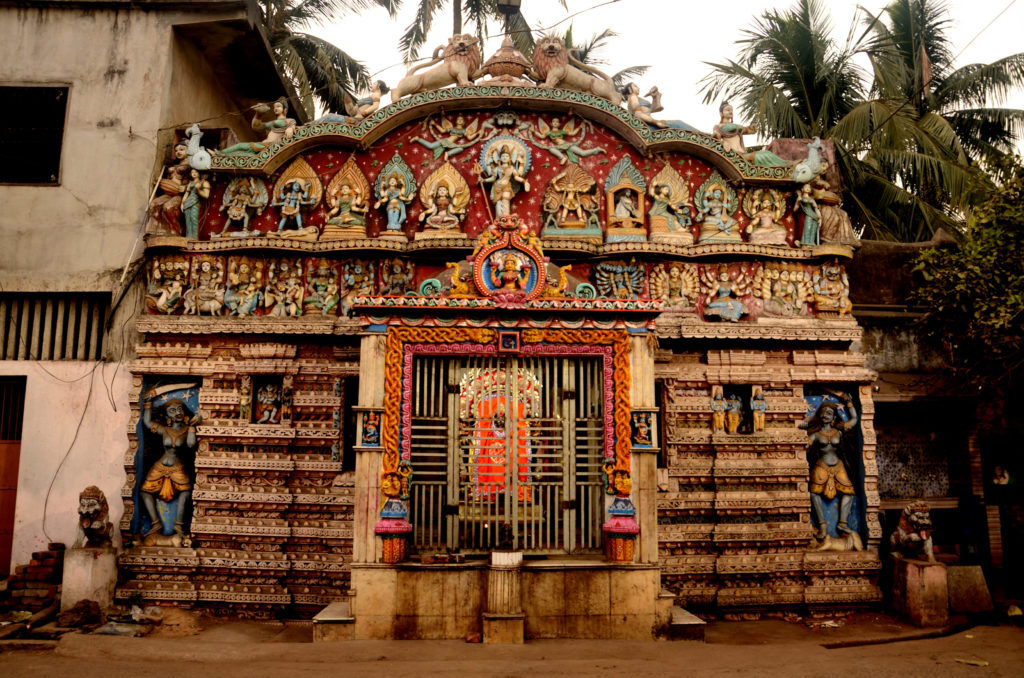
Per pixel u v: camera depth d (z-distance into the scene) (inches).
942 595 404.2
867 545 442.6
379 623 343.3
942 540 490.3
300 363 441.7
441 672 296.4
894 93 765.3
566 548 363.3
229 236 455.2
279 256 456.4
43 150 475.5
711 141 465.1
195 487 430.6
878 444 498.6
